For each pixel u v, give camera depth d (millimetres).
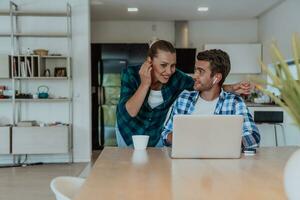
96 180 1596
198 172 1770
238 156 2172
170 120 2697
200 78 2611
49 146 6266
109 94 8078
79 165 6309
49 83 6629
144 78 3066
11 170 5930
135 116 3150
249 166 1926
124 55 8117
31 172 5754
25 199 4211
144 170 1821
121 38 8930
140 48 8141
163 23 8938
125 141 3191
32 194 4426
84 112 6684
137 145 2551
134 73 3203
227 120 2139
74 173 5645
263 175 1695
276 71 1156
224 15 8383
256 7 7590
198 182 1553
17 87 6562
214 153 2154
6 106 6578
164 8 7637
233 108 2621
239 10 7871
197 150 2150
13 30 6508
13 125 6320
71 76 6594
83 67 6664
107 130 8039
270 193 1372
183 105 2691
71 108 6641
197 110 2664
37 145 6246
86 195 1345
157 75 3088
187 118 2123
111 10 7766
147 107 3146
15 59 6223
